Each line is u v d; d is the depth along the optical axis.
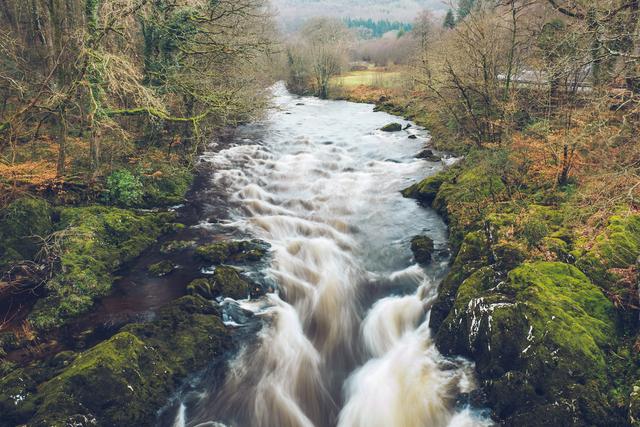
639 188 10.12
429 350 9.39
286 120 33.97
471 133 19.12
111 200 14.72
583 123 12.07
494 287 8.98
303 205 16.89
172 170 17.83
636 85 11.15
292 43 51.03
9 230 11.33
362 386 8.94
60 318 9.70
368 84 50.69
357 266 12.69
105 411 7.18
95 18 13.63
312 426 8.25
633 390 6.52
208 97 17.52
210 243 13.40
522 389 7.21
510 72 17.00
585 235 9.86
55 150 15.91
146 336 8.88
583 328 7.42
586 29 10.80
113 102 18.61
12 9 20.64
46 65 18.03
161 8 16.67
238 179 19.45
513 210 12.15
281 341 9.82
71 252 11.30
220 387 8.58
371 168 21.09
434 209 15.71
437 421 7.84
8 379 7.38
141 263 12.23
